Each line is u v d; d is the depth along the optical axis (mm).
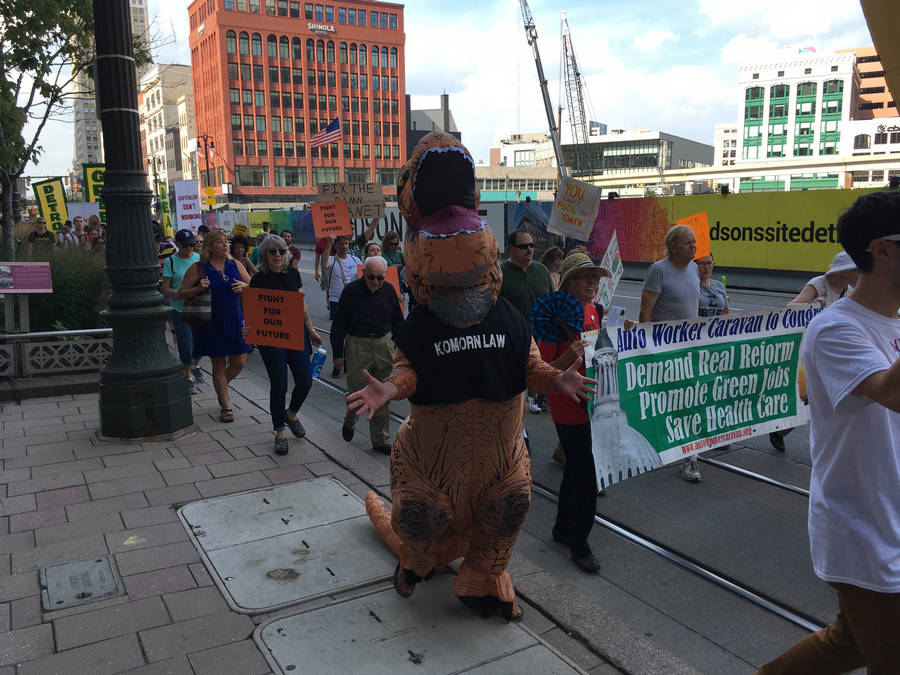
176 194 15719
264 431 6070
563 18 82250
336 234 9891
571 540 3953
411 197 2867
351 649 2924
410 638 3012
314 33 90312
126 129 5543
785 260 17188
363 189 10297
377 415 5504
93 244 13242
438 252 2729
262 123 89438
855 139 103312
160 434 5723
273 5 88000
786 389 4988
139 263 5664
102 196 5617
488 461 2967
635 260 21375
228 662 2832
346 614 3197
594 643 2994
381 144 96688
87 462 5180
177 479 4859
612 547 4055
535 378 2936
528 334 3012
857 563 1950
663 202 20094
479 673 2779
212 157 92188
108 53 5434
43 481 4789
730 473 5188
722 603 3447
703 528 4254
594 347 3842
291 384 8281
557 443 5973
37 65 10695
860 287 2016
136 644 2947
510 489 3006
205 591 3387
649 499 4711
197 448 5555
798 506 4566
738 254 18203
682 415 4414
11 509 4324
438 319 2820
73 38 11859
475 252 2746
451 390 2822
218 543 3883
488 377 2844
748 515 4434
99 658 2846
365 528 4102
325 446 5598
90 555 3736
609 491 4859
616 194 22062
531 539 4188
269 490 4660
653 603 3451
